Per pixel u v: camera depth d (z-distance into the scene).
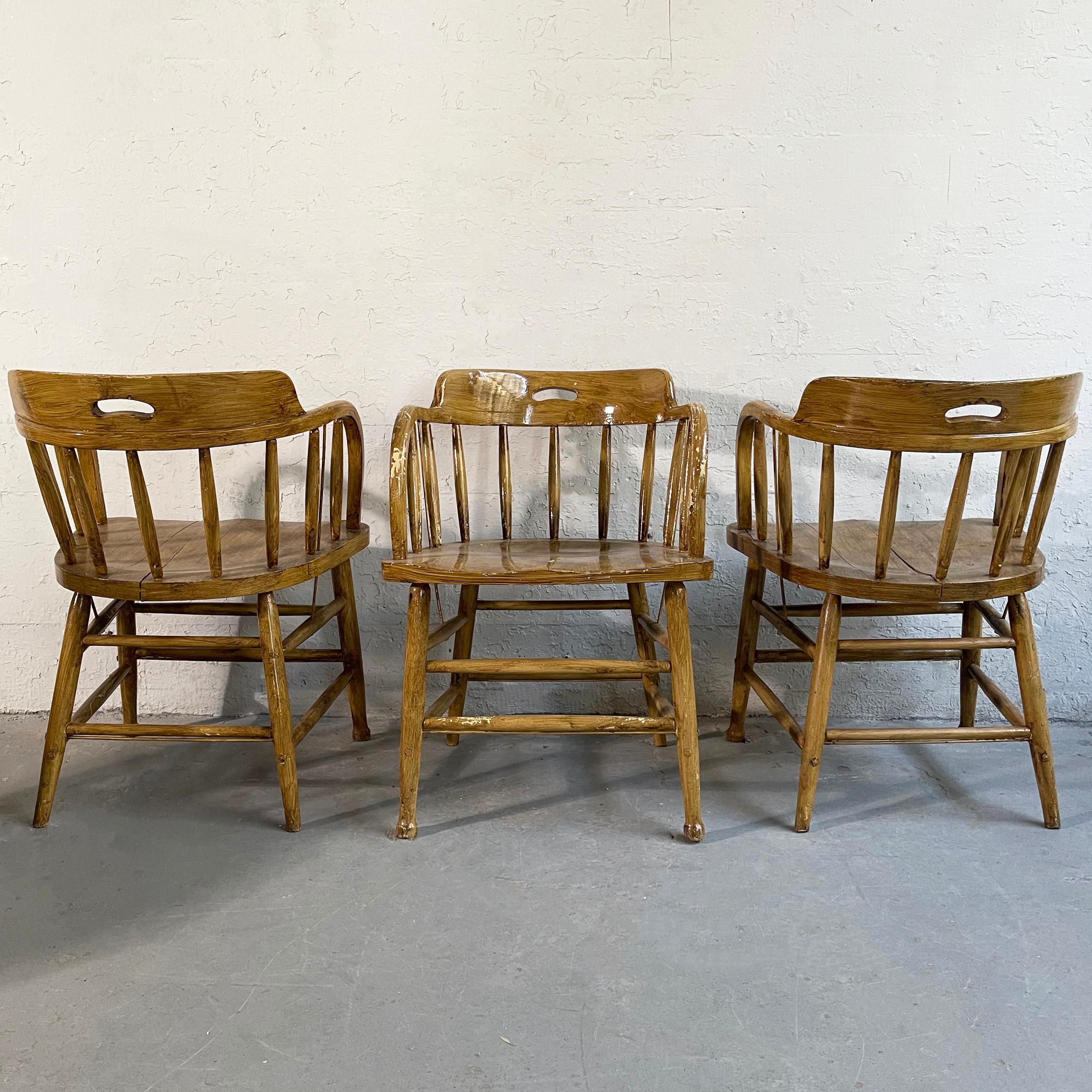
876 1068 1.13
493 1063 1.14
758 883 1.50
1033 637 1.64
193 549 1.77
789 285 1.96
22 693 2.15
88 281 1.97
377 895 1.48
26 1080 1.11
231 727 1.66
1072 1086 1.10
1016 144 1.90
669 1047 1.16
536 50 1.88
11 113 1.90
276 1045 1.17
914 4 1.86
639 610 1.90
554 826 1.68
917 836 1.64
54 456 2.01
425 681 1.89
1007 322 1.96
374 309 1.98
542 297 1.97
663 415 1.86
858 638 2.11
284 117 1.91
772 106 1.90
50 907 1.45
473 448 2.05
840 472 2.03
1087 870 1.54
